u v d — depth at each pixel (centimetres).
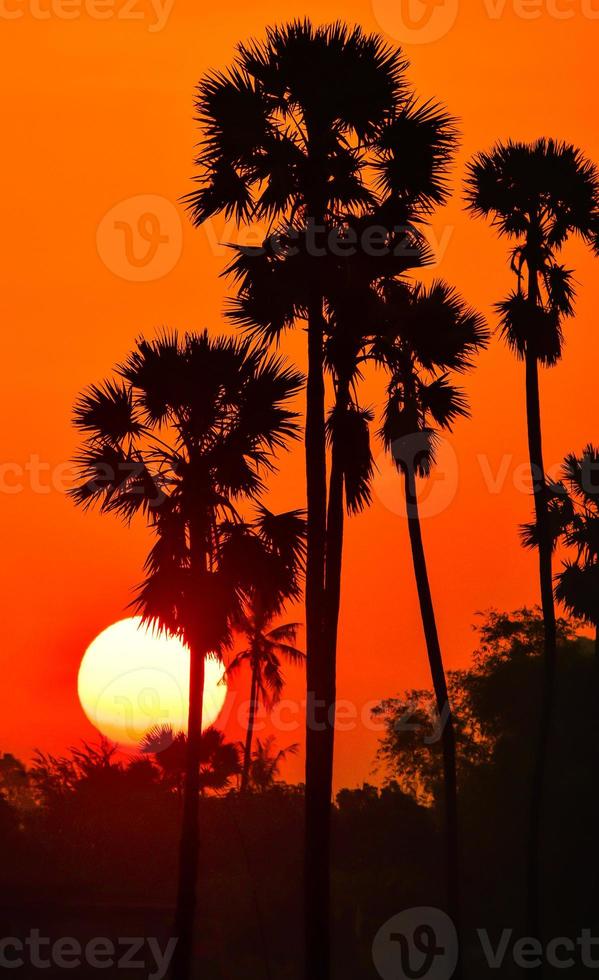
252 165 4181
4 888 7725
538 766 5422
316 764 3681
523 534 7800
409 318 4378
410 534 5206
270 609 4975
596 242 5775
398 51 4162
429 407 5044
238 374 5125
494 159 5728
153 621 4953
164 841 8544
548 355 5741
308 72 4084
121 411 5109
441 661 5153
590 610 7875
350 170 4184
